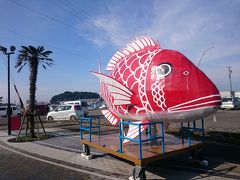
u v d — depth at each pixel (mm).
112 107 6062
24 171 6273
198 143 6012
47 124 17969
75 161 6957
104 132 11883
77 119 20688
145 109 5242
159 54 5324
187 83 4875
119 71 5777
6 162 7223
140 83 5258
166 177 5320
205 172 5555
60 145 9430
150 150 5371
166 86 4949
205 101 4801
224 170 5652
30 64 11555
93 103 42719
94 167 6297
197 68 5062
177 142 6211
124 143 5906
